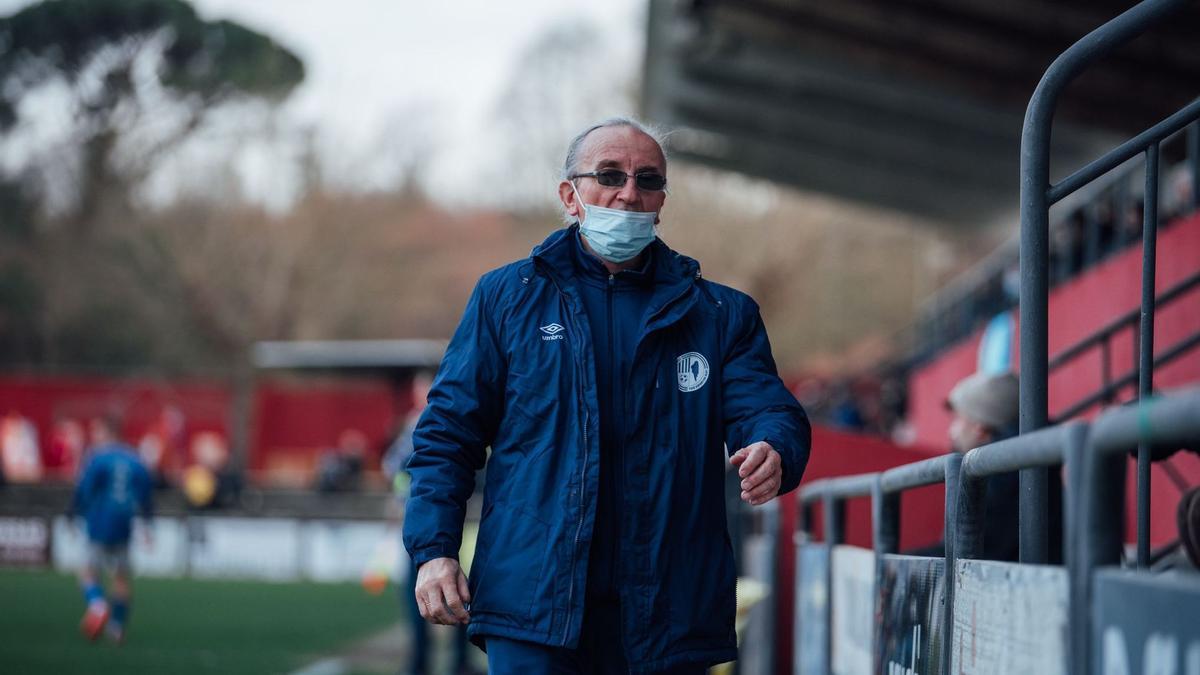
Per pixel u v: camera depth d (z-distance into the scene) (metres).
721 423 4.84
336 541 35.62
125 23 75.69
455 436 4.83
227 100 76.31
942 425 27.06
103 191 75.19
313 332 75.38
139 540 36.25
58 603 25.59
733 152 38.12
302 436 57.00
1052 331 19.16
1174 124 4.47
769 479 4.53
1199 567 4.49
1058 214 20.95
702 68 30.28
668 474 4.67
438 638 19.78
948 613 4.10
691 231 67.31
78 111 75.88
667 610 4.60
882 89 29.58
